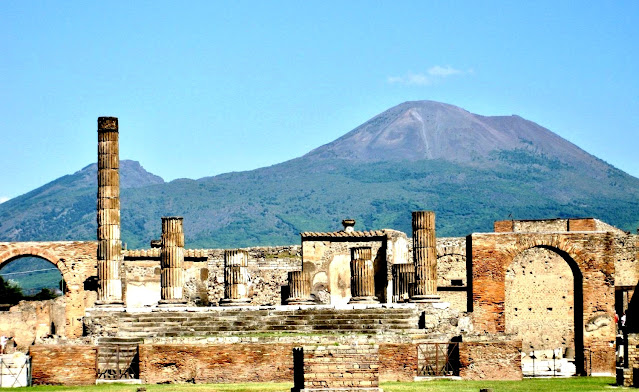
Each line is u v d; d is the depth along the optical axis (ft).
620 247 328.49
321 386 186.09
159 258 338.95
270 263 357.00
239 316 260.83
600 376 249.14
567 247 261.85
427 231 277.03
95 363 226.79
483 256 264.31
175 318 260.62
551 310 335.47
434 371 231.71
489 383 220.23
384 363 226.17
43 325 332.39
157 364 230.27
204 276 354.33
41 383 223.92
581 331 261.03
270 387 212.23
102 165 287.48
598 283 260.62
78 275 300.81
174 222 288.71
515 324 336.29
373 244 342.85
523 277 337.11
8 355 225.35
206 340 239.91
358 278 282.97
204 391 208.44
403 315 258.16
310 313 260.21
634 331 255.70
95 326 257.96
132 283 336.70
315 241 345.92
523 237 263.29
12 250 299.17
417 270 276.62
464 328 254.88
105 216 286.25
